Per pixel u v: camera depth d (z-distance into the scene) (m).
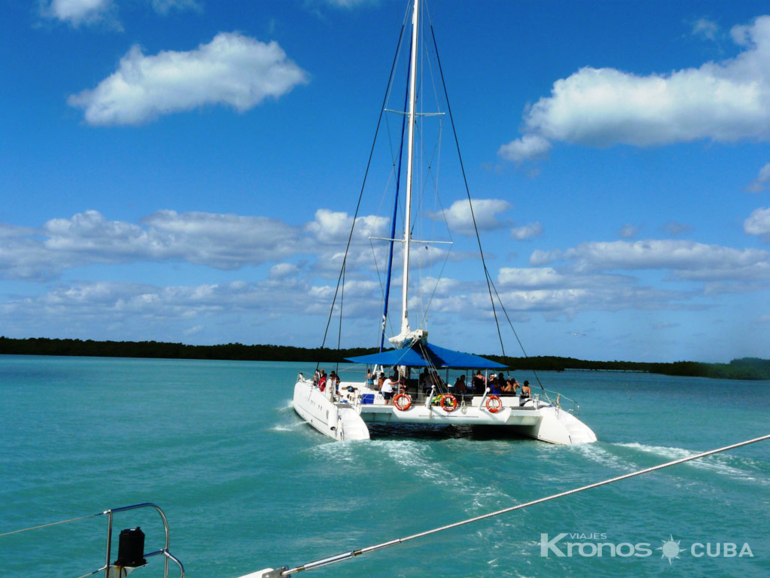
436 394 18.27
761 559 7.91
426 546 8.17
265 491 11.30
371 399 16.97
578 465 13.66
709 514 9.88
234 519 9.55
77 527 9.26
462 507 10.02
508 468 13.24
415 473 12.50
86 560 7.89
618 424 25.78
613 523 9.35
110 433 19.19
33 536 8.81
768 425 26.56
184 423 22.14
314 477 12.36
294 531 8.91
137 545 4.90
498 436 18.28
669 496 10.95
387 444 15.97
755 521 9.52
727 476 12.62
